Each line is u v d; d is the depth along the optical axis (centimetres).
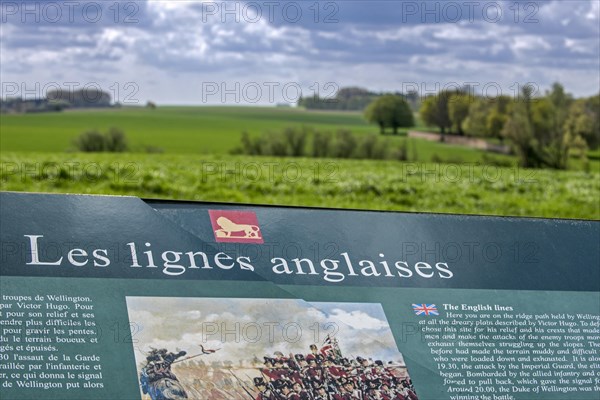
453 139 4622
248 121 5028
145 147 4978
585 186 4353
